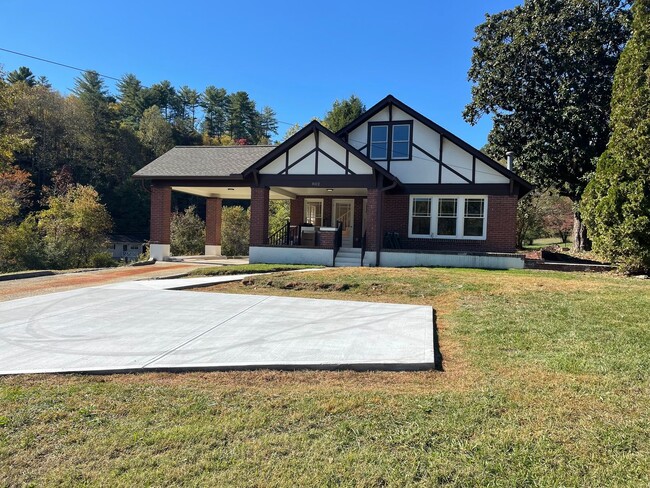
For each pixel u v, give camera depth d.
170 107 73.06
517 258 13.41
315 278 10.73
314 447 3.04
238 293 9.75
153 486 2.61
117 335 5.92
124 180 48.94
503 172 15.07
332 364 4.68
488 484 2.61
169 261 17.80
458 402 3.79
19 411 3.62
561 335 5.76
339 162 14.88
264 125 80.25
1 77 21.50
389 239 16.11
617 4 18.98
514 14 21.50
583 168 20.39
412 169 16.06
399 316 7.11
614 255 11.56
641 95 10.98
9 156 22.55
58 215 28.91
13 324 6.54
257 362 4.76
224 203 53.25
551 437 3.14
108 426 3.37
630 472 2.71
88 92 52.34
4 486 2.62
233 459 2.90
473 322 6.61
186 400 3.87
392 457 2.90
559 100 19.73
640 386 4.09
